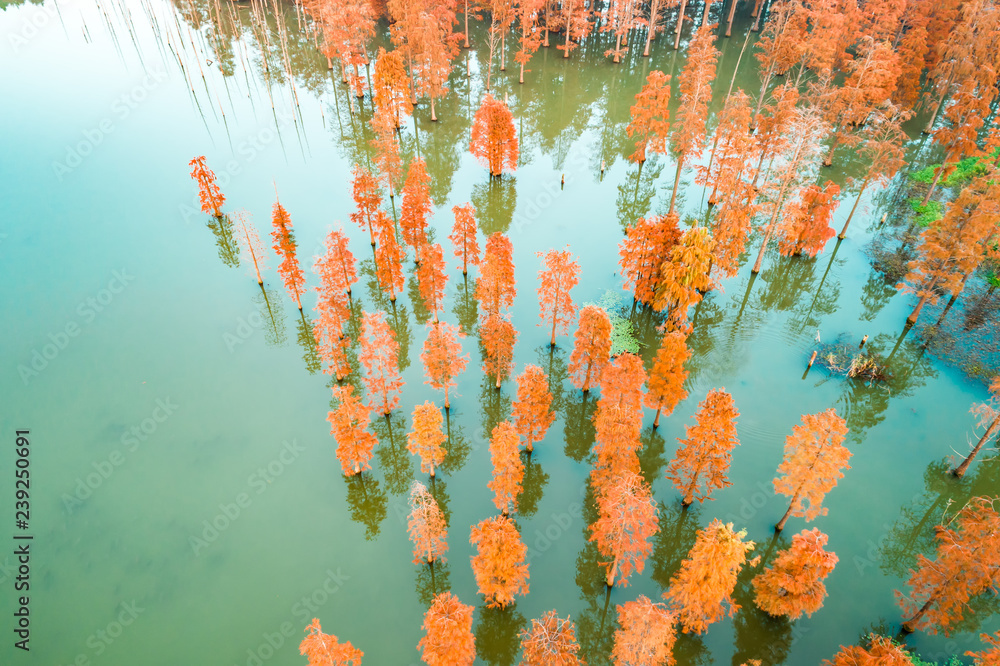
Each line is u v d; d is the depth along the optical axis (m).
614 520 31.62
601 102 92.94
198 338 53.50
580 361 45.88
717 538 29.14
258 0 118.62
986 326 52.97
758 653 33.53
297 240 63.59
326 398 48.66
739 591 36.56
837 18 79.50
